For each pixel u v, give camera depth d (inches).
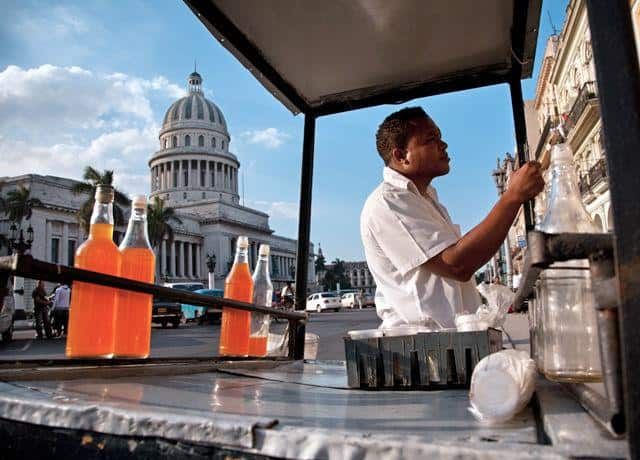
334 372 71.8
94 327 55.0
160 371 56.6
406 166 72.6
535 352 46.0
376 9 72.6
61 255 1894.7
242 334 80.5
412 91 91.8
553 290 35.1
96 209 59.0
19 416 31.5
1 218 1793.8
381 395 45.4
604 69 20.2
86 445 28.6
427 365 49.1
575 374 33.2
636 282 18.9
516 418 29.7
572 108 852.0
